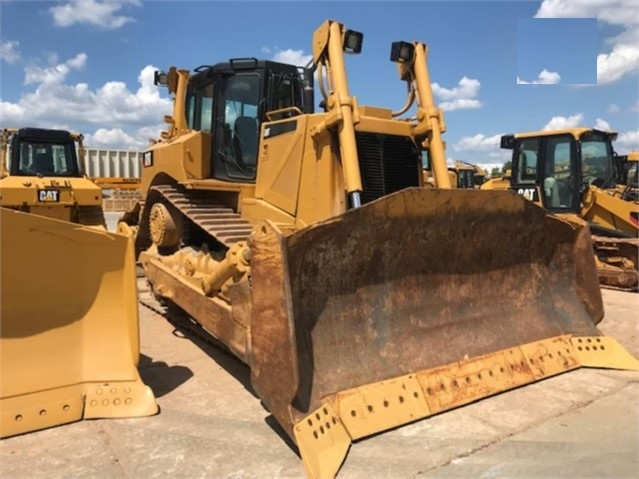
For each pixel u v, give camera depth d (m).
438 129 5.05
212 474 2.88
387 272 3.73
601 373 4.39
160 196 7.03
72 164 10.16
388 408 3.39
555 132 9.97
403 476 2.87
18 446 3.14
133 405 3.59
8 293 3.45
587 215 9.66
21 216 3.45
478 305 4.22
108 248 3.76
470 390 3.78
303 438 2.94
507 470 2.94
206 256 4.95
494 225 4.14
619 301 7.71
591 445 3.23
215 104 6.30
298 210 5.04
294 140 5.09
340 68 4.62
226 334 4.00
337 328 3.48
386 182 4.94
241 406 3.76
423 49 5.26
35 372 3.46
